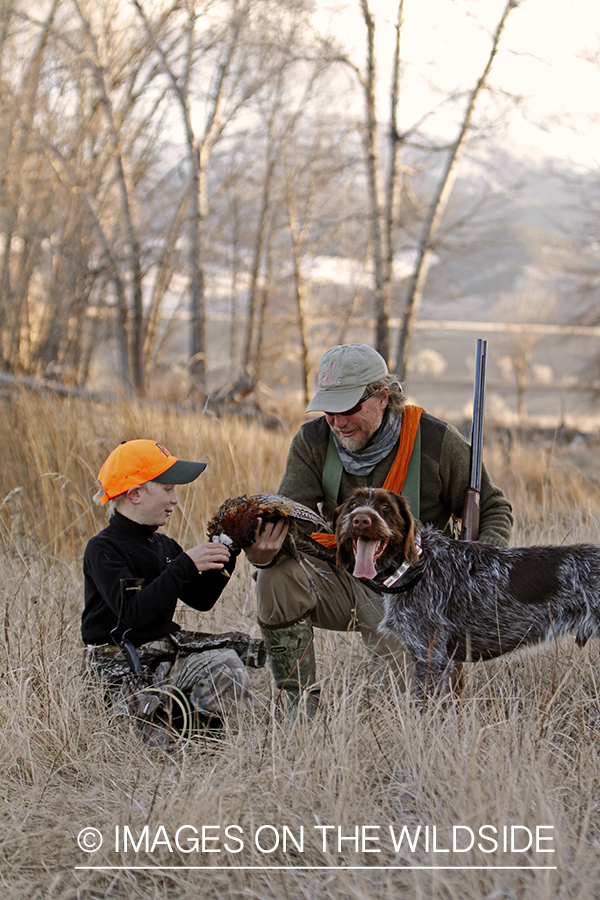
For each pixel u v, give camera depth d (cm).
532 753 247
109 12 1590
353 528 277
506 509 340
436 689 291
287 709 306
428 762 252
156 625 310
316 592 328
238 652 315
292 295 2508
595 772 251
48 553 500
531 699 308
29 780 267
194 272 1711
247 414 1144
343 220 1802
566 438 1608
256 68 1634
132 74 1636
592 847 219
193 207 1719
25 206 1644
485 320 8262
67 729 285
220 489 552
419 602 302
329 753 258
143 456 306
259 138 1936
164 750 282
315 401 315
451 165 1623
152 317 1939
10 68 1554
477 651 307
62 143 1608
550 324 4475
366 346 321
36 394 705
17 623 364
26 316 1756
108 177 1762
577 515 546
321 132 1916
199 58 1611
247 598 420
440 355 6725
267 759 269
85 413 640
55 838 236
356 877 205
